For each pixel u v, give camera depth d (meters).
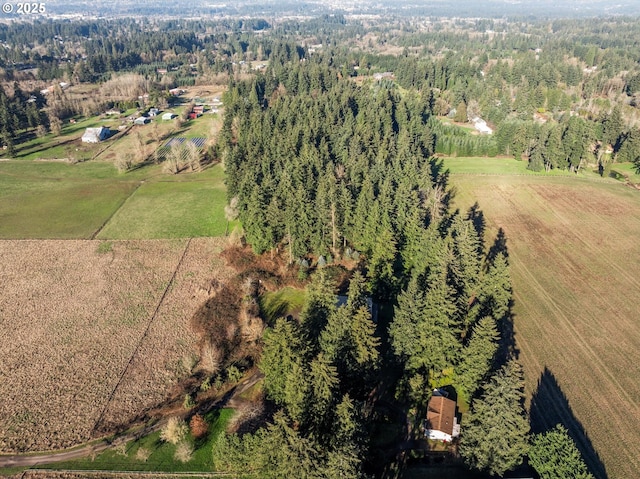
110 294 66.25
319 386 38.38
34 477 40.69
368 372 45.81
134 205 96.75
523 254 76.19
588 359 53.66
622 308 62.50
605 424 45.47
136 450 43.03
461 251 60.66
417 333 48.22
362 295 50.81
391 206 71.75
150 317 61.22
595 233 82.81
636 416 46.34
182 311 62.47
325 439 36.84
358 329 45.03
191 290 67.12
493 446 38.66
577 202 95.44
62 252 77.94
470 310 54.41
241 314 61.09
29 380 50.81
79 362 53.44
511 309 62.56
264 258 74.69
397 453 42.59
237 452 38.22
